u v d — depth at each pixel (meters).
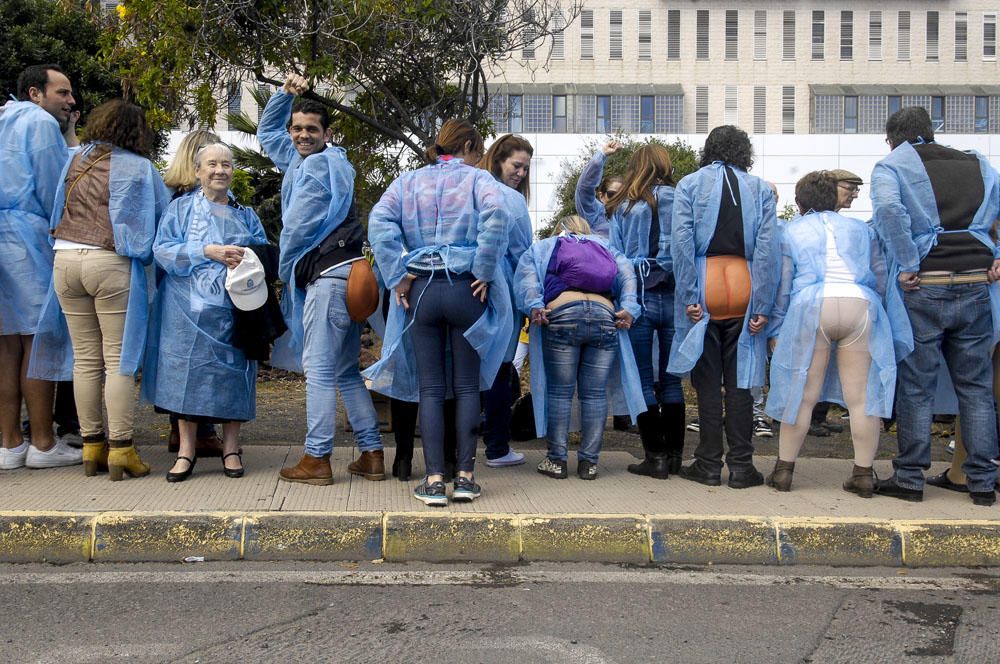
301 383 10.78
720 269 5.23
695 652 3.35
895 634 3.58
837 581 4.27
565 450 5.47
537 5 8.04
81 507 4.40
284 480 5.09
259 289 5.01
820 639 3.51
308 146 5.05
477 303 4.66
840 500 5.08
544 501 4.81
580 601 3.86
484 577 4.15
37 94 5.50
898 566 4.57
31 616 3.55
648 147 5.79
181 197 5.18
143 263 5.08
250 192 12.00
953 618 3.78
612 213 5.87
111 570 4.11
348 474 5.34
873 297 5.15
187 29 7.05
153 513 4.31
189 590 3.87
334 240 4.95
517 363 7.33
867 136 38.00
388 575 4.14
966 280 5.04
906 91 44.50
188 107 7.59
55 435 5.62
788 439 5.29
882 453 6.77
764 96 45.06
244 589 3.90
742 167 5.34
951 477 5.51
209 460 5.71
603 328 5.29
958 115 44.69
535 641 3.41
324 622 3.55
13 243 5.12
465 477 4.77
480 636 3.44
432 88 8.19
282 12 7.06
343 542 4.36
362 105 8.55
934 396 5.23
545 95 43.16
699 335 5.21
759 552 4.52
